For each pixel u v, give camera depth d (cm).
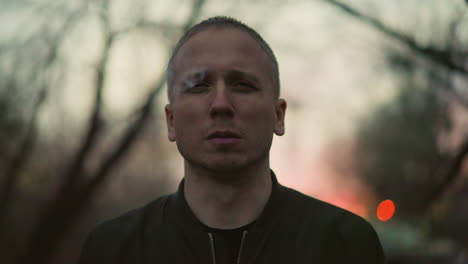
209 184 173
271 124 172
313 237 176
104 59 1045
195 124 166
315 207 183
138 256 178
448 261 896
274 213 176
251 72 167
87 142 1080
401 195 1357
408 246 970
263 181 177
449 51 580
